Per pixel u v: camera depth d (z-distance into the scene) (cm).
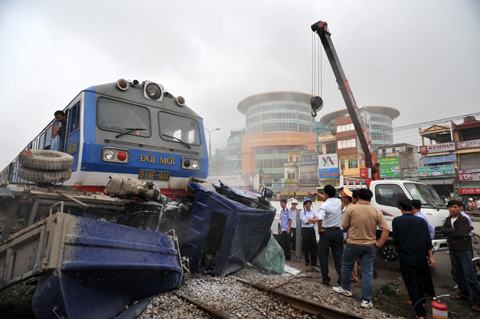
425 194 821
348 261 508
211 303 419
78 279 263
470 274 502
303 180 4675
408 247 468
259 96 8075
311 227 780
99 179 512
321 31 996
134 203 404
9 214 326
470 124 3419
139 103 598
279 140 7219
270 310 429
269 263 643
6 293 380
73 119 563
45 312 257
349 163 4325
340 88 1001
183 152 636
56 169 366
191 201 565
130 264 315
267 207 636
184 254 534
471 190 3170
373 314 438
